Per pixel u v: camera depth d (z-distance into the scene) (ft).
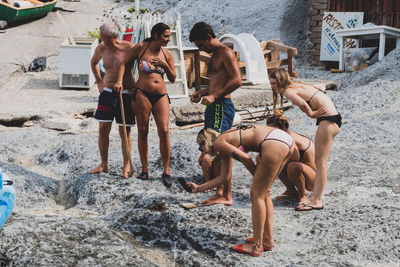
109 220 16.81
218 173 18.48
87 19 70.79
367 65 48.52
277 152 13.85
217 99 18.49
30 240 13.76
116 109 20.56
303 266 13.19
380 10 52.21
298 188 18.28
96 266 13.03
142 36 38.68
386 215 16.03
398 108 33.32
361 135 27.37
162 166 22.58
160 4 75.41
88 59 42.01
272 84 17.37
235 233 15.44
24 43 57.82
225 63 18.13
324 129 17.60
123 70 19.66
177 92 37.73
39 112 34.01
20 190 19.29
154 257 14.42
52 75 47.80
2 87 42.50
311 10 56.03
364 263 13.84
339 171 22.21
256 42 42.11
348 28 52.49
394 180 20.10
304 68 54.19
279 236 15.60
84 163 22.86
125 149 20.86
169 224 15.93
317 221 16.43
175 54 38.22
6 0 64.13
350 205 17.79
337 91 42.22
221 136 14.71
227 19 63.10
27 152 26.32
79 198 19.58
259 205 13.98
